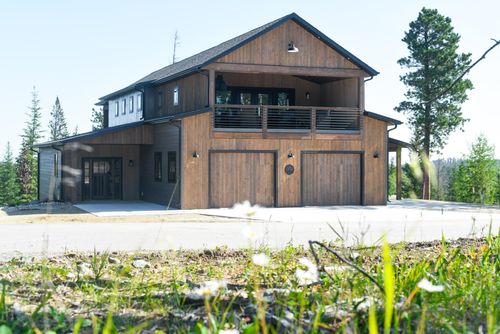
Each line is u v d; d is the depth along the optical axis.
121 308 4.77
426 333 3.55
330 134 25.19
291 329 3.64
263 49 24.38
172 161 24.28
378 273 4.75
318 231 14.66
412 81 41.25
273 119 27.33
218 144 23.75
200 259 8.49
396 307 3.75
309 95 28.80
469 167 37.88
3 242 11.79
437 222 17.83
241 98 27.73
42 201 30.05
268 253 8.04
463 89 40.53
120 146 28.75
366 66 25.33
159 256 8.74
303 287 4.90
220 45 31.66
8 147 73.25
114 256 8.72
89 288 5.57
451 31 41.41
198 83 25.31
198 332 3.21
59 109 73.62
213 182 23.70
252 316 4.16
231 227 15.87
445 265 5.14
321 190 25.14
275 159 24.47
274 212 21.94
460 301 4.18
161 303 4.85
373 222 17.80
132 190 28.98
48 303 4.97
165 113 30.00
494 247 5.91
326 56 25.16
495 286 4.56
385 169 25.97
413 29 41.84
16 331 3.79
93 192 28.41
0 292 5.13
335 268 5.62
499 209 24.73
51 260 8.09
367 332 3.68
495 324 3.38
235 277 6.71
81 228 15.36
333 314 3.98
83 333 4.01
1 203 71.38
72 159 26.94
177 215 20.44
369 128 25.78
